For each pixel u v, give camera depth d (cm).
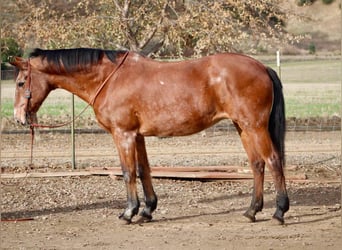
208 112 1116
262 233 1063
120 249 969
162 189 1448
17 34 2089
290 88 3344
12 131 2272
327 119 2523
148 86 1122
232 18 2089
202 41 1961
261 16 2095
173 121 1119
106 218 1189
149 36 2039
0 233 1073
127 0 2011
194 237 1039
